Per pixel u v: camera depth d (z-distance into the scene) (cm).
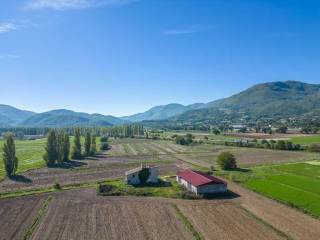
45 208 7388
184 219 6481
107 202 7831
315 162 13988
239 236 5575
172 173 12081
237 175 11038
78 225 6231
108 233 5797
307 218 6506
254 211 7000
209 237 5547
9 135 11875
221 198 8131
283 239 5428
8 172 11762
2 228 6159
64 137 15338
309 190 8738
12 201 8056
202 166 13762
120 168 13362
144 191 8781
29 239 5603
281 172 11638
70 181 10719
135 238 5544
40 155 18100
